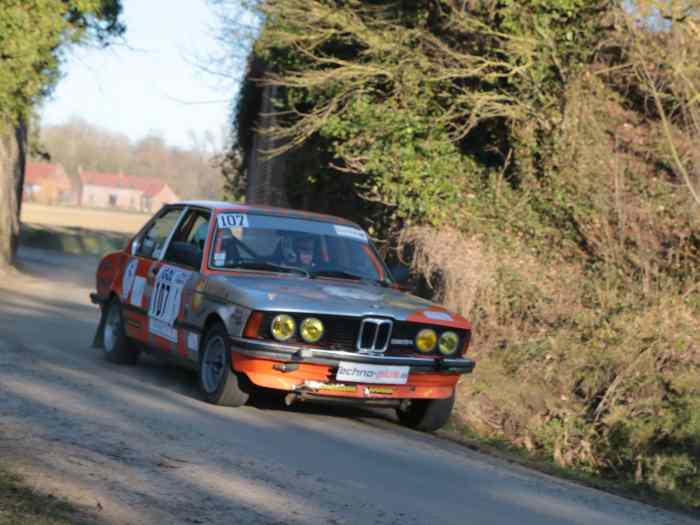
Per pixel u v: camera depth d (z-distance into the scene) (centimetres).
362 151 2205
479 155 2288
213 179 15900
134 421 1037
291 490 828
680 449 1287
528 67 2100
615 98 2273
